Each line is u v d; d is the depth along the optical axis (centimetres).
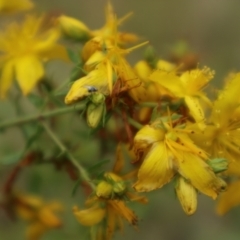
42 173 26
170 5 41
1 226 31
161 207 33
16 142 30
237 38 41
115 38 20
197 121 19
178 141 19
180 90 19
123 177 20
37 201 25
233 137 19
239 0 42
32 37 22
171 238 34
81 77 20
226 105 19
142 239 34
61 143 22
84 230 28
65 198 29
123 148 21
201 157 19
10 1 24
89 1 40
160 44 40
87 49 20
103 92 19
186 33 40
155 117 19
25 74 22
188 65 23
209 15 41
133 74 19
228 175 20
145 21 41
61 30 21
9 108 26
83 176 20
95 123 19
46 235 28
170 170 19
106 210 20
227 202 21
